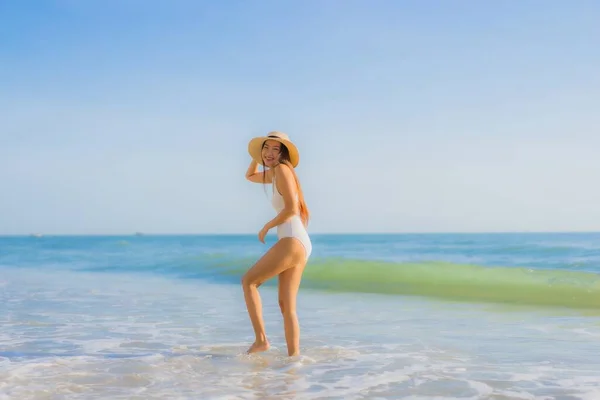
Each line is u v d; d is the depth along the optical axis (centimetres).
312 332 667
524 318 767
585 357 525
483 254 2170
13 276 1565
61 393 402
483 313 814
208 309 877
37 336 648
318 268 1335
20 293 1121
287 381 437
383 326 708
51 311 862
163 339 624
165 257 2256
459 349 563
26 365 485
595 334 645
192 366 486
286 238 515
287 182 513
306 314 816
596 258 1739
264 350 534
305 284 1181
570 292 970
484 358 521
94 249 3416
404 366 488
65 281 1402
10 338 635
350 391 408
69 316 809
